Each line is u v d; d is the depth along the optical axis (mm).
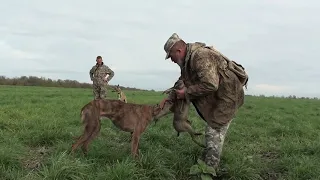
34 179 5027
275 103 21531
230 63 5453
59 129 7930
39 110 12062
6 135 7496
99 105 6262
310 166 6086
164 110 6180
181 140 7844
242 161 6234
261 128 10547
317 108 18828
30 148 7027
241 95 5609
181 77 5797
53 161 5426
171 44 5438
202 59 5238
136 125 6211
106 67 14125
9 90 26984
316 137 9328
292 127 10492
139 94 27844
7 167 5551
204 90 5250
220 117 5535
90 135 6246
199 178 5871
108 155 6309
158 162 5848
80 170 5281
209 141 5723
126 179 5156
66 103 15289
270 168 6547
